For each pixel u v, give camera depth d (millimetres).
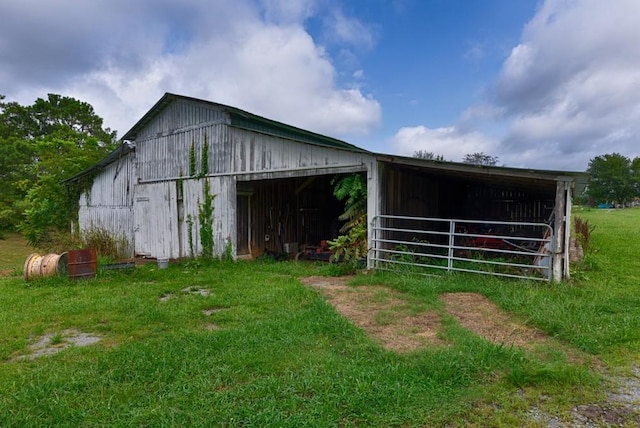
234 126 10523
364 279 7273
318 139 12742
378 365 3400
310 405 2715
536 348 3838
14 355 3895
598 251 11000
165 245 12297
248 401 2783
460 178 11008
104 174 14531
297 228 13109
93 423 2557
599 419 2623
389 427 2502
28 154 24594
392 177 9094
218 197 10930
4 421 2568
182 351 3742
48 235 14680
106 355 3697
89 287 7285
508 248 10438
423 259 8695
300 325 4512
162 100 11984
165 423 2512
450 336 4145
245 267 9516
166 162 12258
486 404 2793
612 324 4406
